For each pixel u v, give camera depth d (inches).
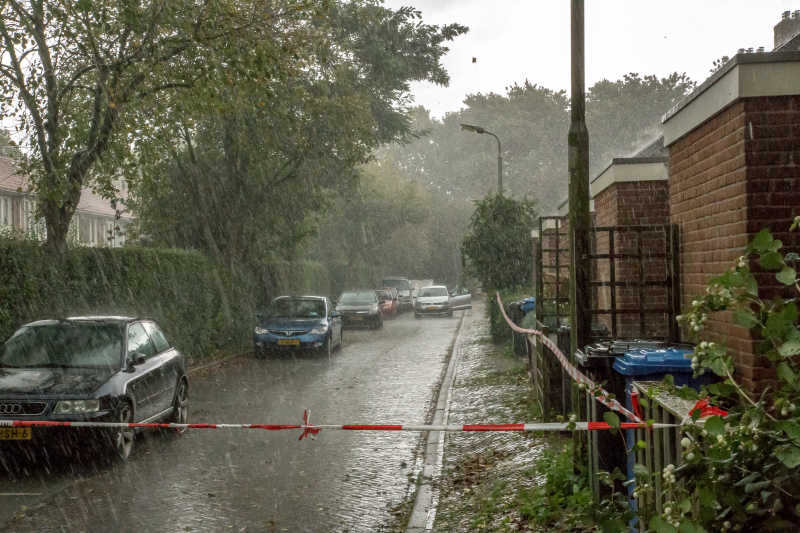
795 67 188.7
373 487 274.1
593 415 207.5
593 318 416.5
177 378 386.6
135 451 331.0
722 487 98.0
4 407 287.9
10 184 959.6
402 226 1921.8
